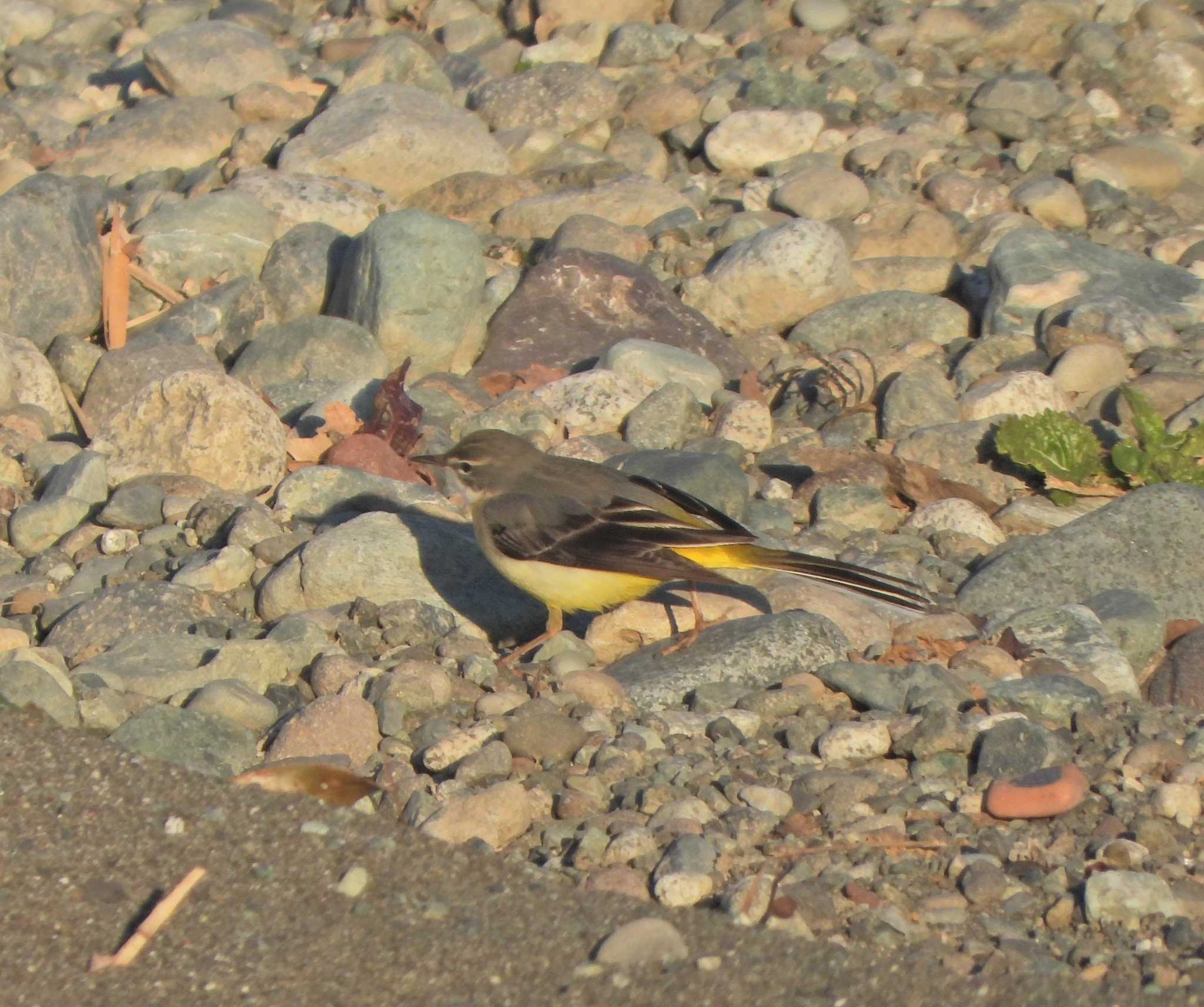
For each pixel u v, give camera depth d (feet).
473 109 74.59
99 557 41.01
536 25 83.25
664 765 31.09
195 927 25.39
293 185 61.62
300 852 27.45
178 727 31.01
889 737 32.19
